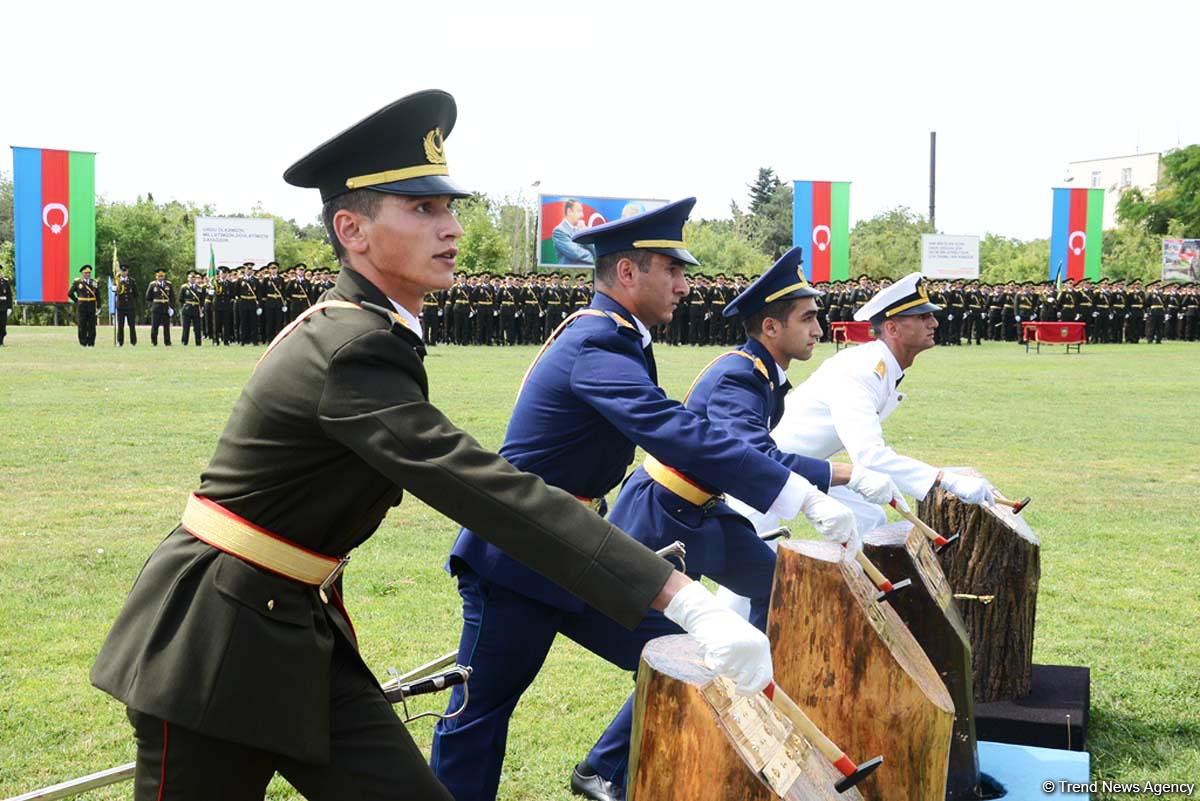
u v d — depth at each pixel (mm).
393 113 2371
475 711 3596
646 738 2412
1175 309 38562
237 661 2262
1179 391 19047
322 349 2270
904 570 3770
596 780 4074
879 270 64312
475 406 15055
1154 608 6363
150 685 2262
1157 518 8812
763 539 4324
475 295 33062
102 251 53125
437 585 6750
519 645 3564
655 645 2586
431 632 5852
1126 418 15219
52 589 6527
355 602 6387
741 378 4395
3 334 27797
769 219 77000
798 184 35969
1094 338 37375
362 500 2379
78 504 8836
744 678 2160
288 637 2303
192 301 28828
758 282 4523
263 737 2262
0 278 27500
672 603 2201
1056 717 4391
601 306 3770
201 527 2348
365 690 2447
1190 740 4559
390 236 2408
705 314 33906
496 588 3551
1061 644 5727
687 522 4113
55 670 5242
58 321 45781
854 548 3459
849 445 4883
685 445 3479
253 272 29891
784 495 3453
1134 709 4879
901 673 3123
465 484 2209
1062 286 38125
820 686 3191
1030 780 4023
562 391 3617
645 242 3709
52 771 4188
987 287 38094
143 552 7379
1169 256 54281
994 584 4520
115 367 20984
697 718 2320
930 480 4641
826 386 5070
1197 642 5766
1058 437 13312
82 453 11141
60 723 4625
